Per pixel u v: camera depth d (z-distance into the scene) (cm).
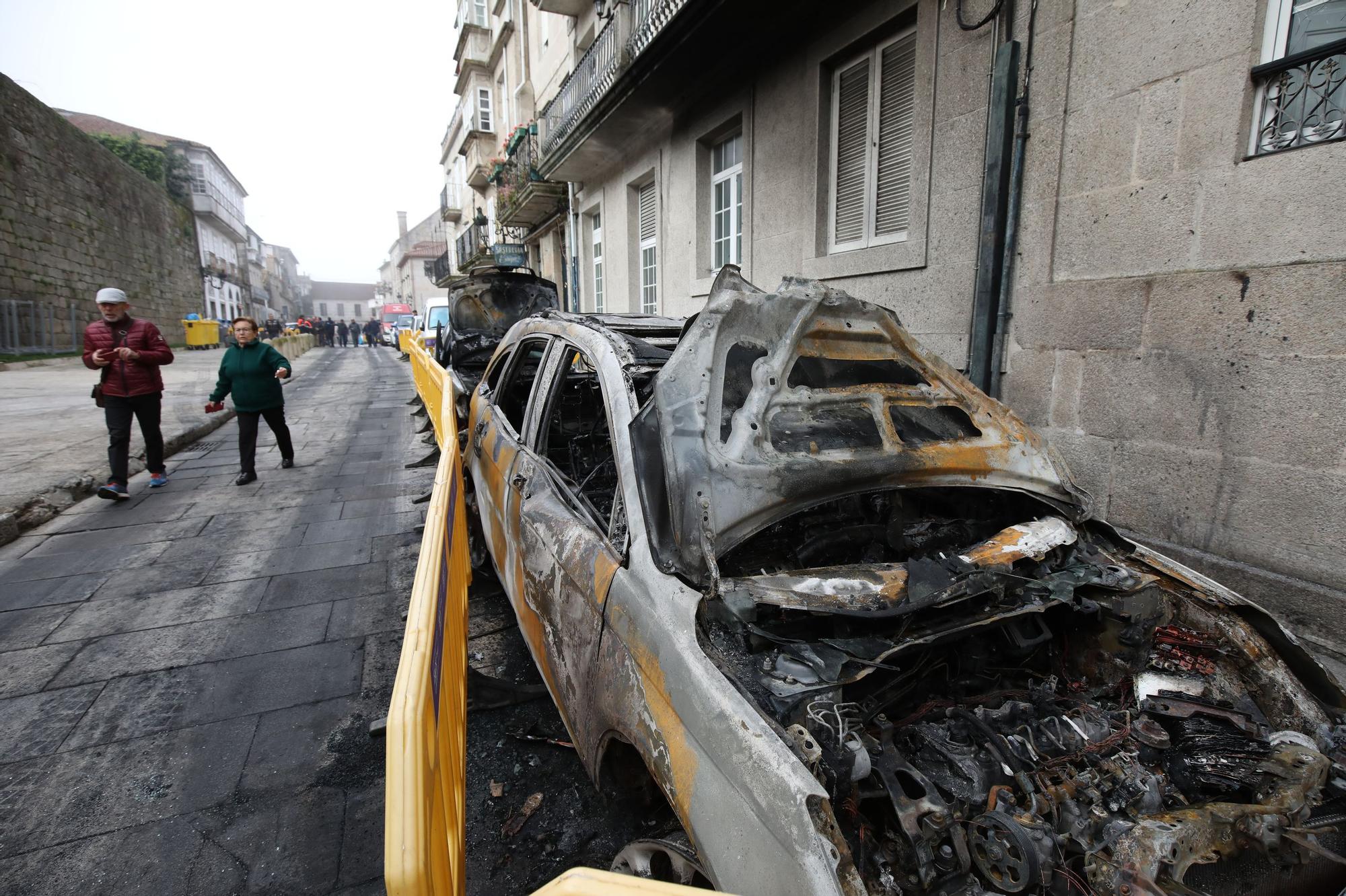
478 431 381
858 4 580
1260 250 327
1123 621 202
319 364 2033
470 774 253
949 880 136
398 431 909
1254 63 325
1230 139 335
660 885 97
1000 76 441
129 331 568
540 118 1383
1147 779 159
